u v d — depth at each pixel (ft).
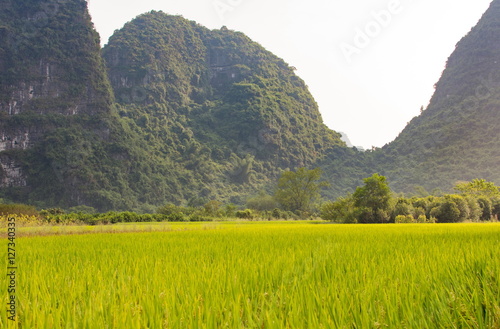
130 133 554.46
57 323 10.89
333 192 610.65
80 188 448.24
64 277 18.16
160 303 12.59
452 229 65.00
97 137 506.07
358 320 10.88
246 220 210.18
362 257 23.35
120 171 492.54
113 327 10.64
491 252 22.94
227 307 11.87
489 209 188.34
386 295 12.84
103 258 26.05
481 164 566.36
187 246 35.37
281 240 41.52
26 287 15.99
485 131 627.46
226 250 30.50
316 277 17.13
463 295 12.84
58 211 180.45
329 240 39.11
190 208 291.99
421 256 22.11
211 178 575.38
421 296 13.12
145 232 70.90
